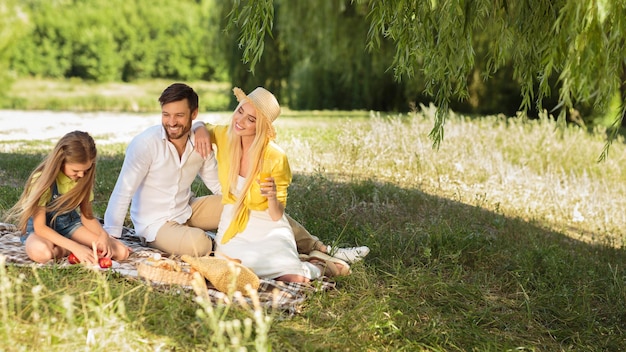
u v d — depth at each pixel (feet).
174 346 13.65
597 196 34.94
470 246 23.00
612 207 34.27
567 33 15.98
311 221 23.98
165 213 19.44
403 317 16.78
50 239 17.16
